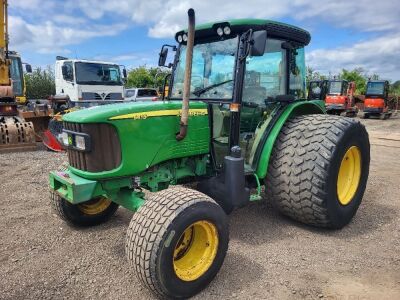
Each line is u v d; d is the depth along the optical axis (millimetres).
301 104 4352
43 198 5191
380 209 4832
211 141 3889
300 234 4020
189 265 2977
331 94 22203
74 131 3305
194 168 3922
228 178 3523
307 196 3857
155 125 3393
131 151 3273
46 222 4340
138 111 3301
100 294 2945
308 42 4613
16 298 2885
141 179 3535
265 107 4277
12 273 3234
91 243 3826
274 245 3750
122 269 3318
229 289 3021
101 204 4262
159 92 5117
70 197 3158
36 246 3740
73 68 14273
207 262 2998
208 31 3957
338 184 4176
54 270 3293
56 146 8797
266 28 3891
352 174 4348
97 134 3189
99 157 3217
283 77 4379
